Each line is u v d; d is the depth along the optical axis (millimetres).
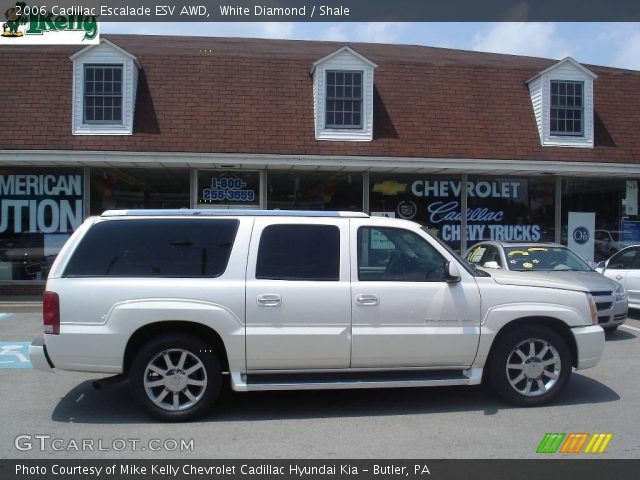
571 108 14312
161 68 13555
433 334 5492
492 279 5738
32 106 12797
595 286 8906
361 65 13547
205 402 5336
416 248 5707
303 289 5371
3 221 13336
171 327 5406
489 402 5906
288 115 13367
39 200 13398
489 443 4805
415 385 5465
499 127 13961
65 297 5234
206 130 12914
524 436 4953
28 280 13367
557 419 5379
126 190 13570
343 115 13516
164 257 5414
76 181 13453
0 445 4805
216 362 5371
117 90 13039
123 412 5637
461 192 14453
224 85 13508
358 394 6227
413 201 14289
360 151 13125
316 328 5359
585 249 14891
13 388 6430
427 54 18375
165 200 13680
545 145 13984
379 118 13586
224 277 5359
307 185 13969
